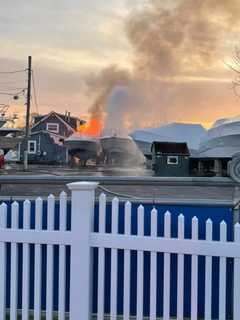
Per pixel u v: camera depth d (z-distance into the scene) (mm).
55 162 59969
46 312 4594
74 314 4430
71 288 4441
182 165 39719
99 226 4465
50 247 4520
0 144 60656
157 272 4688
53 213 4539
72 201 4438
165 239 4328
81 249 4418
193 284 4340
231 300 4570
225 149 42094
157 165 39688
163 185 5074
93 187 4426
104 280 4609
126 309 4449
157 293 4707
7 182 5230
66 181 5195
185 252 4305
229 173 4977
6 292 4848
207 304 4320
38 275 4570
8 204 5023
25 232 4547
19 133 65188
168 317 4398
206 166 43375
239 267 4203
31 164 59281
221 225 4254
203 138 43500
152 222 4367
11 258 4605
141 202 4766
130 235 4410
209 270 4293
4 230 4586
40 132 61344
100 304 4500
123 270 4648
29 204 4578
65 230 4496
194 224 4309
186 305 4668
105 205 4562
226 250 4215
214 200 4898
